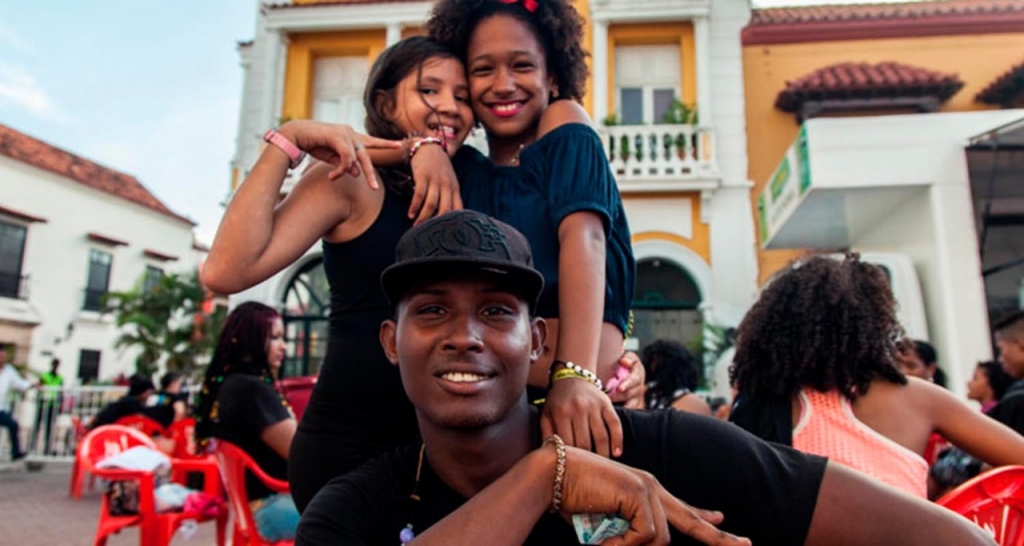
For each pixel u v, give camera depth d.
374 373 1.66
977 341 5.55
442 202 1.59
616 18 11.37
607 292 1.70
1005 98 11.20
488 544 1.10
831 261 2.47
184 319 17.39
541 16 1.83
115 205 24.75
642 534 1.14
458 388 1.21
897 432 2.25
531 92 1.80
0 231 20.80
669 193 11.08
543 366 1.59
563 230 1.58
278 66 12.08
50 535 6.41
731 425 1.38
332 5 11.92
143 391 9.64
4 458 11.75
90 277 23.58
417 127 1.75
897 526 1.22
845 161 6.02
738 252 10.79
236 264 1.48
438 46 1.82
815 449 2.18
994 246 5.90
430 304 1.24
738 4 11.45
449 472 1.31
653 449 1.32
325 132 1.58
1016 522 2.02
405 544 1.13
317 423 1.73
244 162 11.96
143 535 3.86
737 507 1.27
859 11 12.34
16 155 21.23
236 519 3.42
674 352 4.70
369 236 1.66
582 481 1.18
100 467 3.91
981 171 5.95
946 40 11.66
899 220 6.59
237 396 3.44
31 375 17.30
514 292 1.25
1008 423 3.49
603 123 11.16
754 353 2.45
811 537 1.25
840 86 10.90
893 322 2.41
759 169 11.48
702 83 11.14
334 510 1.28
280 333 3.84
